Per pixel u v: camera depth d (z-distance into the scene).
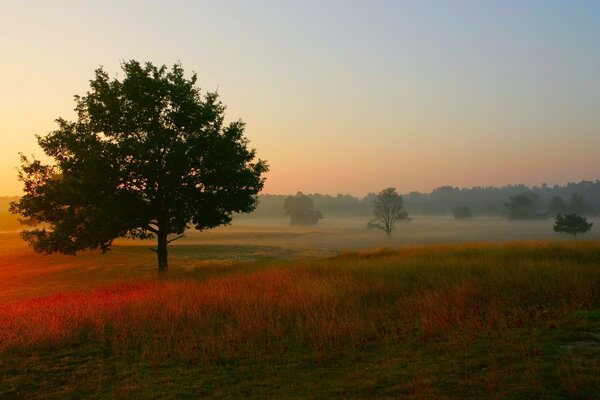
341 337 9.53
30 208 22.44
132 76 22.62
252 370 8.05
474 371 7.16
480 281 13.59
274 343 9.48
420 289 13.55
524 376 6.70
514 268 15.08
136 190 22.44
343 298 12.95
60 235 22.50
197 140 22.62
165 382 7.59
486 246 23.84
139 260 37.44
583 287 12.14
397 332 9.73
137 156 21.42
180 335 10.29
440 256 20.56
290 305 12.27
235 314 11.77
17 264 38.94
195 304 12.75
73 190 21.89
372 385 6.93
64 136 22.25
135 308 12.45
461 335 9.06
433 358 7.98
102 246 23.55
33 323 11.11
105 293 17.19
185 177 22.81
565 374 6.64
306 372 7.84
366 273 16.78
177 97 22.69
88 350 9.45
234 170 23.64
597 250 18.69
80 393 7.24
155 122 22.47
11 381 7.79
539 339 8.44
